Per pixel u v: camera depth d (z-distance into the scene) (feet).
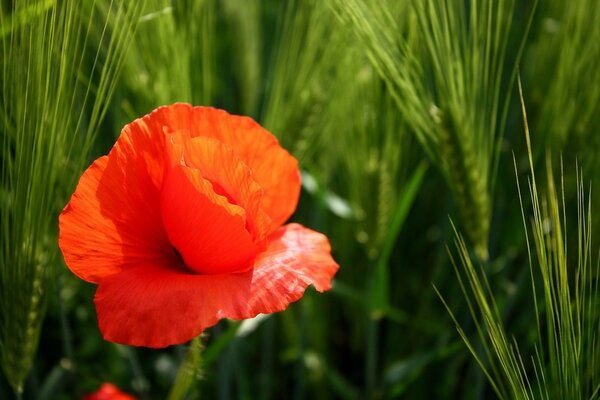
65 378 1.68
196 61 1.49
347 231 1.90
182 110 1.14
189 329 1.07
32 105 1.22
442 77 1.39
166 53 1.44
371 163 1.59
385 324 2.04
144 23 1.43
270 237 1.18
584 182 1.56
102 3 1.43
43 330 1.81
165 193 1.12
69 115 1.27
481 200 1.44
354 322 2.01
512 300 1.69
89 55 1.50
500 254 1.91
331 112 1.66
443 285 1.92
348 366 2.11
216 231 1.09
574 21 1.59
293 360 1.99
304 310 1.76
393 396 1.73
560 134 1.59
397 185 1.71
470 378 1.79
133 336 1.08
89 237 1.12
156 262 1.16
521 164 1.76
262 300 1.08
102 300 1.10
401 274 1.99
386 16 1.40
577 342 1.20
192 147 1.10
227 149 1.09
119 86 1.47
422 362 1.67
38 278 1.27
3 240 1.26
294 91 1.58
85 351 1.77
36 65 1.21
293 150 1.58
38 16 1.21
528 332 1.75
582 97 1.55
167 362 1.74
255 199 1.09
